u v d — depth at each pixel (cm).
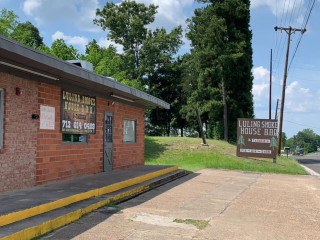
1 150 838
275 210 908
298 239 648
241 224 738
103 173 1316
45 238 573
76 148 1170
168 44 5175
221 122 3775
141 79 5066
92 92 1258
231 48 3512
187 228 684
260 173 1994
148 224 698
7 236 517
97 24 5125
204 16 3681
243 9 3559
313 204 1027
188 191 1152
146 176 1273
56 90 1052
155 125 5559
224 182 1452
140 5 5056
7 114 858
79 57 3641
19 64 845
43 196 796
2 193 834
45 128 1002
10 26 2819
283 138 19512
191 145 2811
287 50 3562
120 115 1521
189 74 4838
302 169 2631
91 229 639
